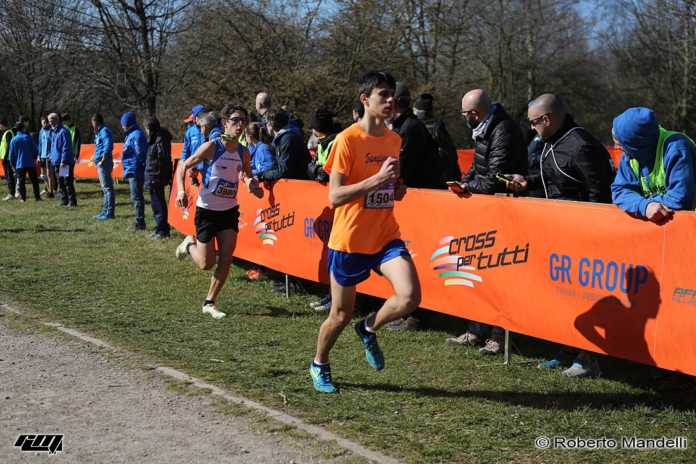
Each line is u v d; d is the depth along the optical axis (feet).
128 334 18.94
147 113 72.90
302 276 22.76
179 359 16.83
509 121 18.08
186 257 29.91
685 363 13.25
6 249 31.63
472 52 93.45
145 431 12.67
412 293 13.61
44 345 17.74
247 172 21.75
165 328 19.71
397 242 14.26
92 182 66.64
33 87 88.53
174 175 34.45
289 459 11.61
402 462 11.60
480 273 17.15
